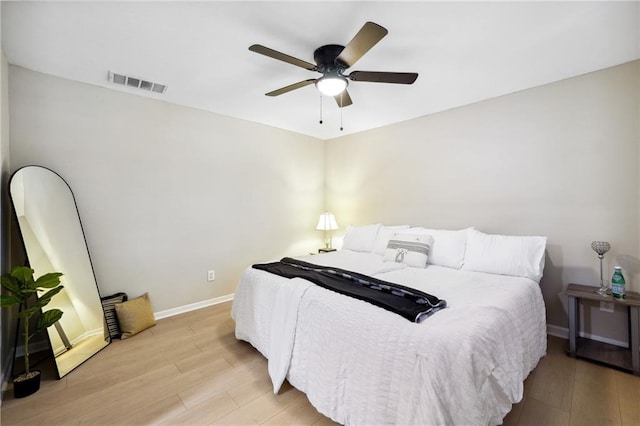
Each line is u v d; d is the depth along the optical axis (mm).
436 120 3324
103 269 2613
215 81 2518
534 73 2363
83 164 2496
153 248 2908
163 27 1769
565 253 2469
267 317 2072
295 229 4281
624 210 2211
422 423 1102
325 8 1595
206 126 3275
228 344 2402
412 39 1885
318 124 3840
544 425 1492
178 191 3070
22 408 1631
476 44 1943
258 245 3816
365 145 4121
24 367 2041
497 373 1301
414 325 1332
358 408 1361
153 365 2082
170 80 2492
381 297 1626
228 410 1625
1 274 1898
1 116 1878
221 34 1842
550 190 2541
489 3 1553
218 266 3408
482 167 2955
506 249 2398
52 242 2186
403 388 1212
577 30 1792
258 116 3508
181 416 1577
